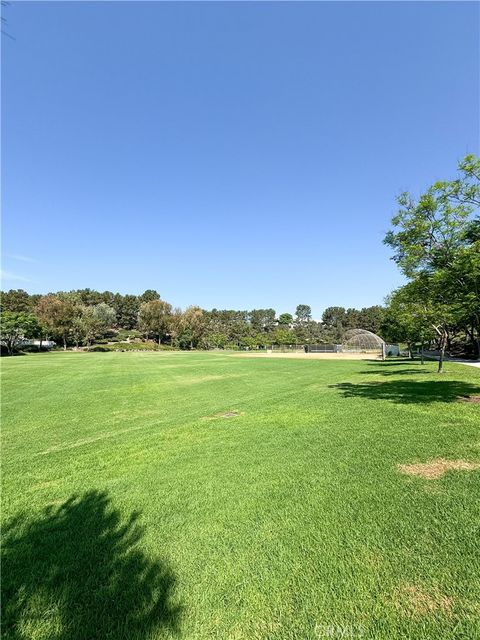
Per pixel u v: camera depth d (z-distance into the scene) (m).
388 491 4.84
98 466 6.67
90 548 3.86
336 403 11.59
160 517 4.46
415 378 18.17
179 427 9.42
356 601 2.88
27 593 3.17
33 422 10.58
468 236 11.14
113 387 17.89
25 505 5.11
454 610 2.75
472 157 10.70
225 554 3.59
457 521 4.00
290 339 93.44
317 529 3.96
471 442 6.78
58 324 80.25
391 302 29.12
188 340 95.44
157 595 3.07
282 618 2.75
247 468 6.02
